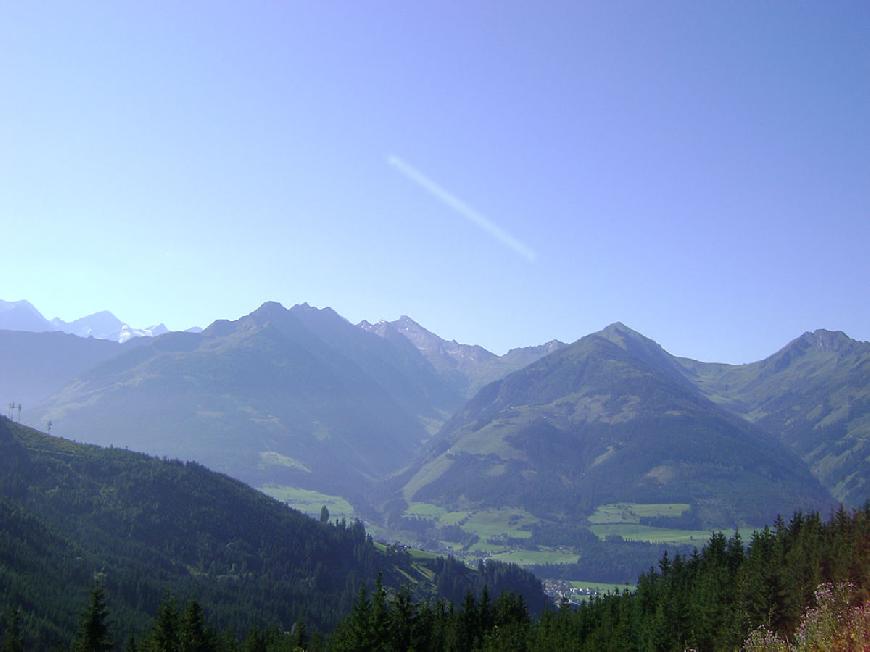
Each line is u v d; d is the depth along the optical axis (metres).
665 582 145.50
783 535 143.25
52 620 171.25
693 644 99.44
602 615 138.25
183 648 111.38
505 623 132.75
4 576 181.62
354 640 105.56
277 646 134.62
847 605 49.19
